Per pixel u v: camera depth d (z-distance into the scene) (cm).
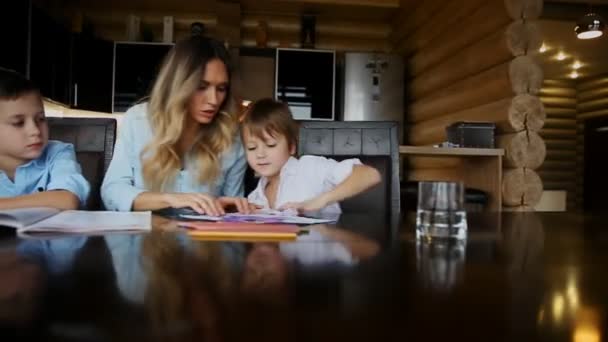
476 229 89
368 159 166
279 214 110
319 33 493
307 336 26
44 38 338
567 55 547
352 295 35
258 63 443
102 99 403
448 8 388
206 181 150
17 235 68
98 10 449
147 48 411
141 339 25
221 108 156
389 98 450
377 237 72
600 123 686
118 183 134
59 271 42
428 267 47
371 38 505
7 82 115
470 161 329
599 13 393
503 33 299
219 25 444
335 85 451
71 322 28
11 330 26
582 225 98
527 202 292
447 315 31
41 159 124
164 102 144
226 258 50
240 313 30
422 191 73
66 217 85
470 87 350
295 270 44
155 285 37
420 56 452
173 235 70
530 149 291
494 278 42
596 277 43
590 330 28
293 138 158
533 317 31
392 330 28
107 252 54
